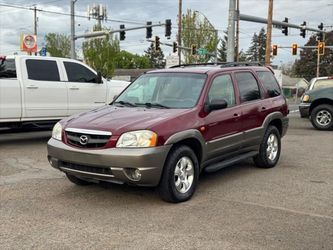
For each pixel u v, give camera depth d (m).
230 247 4.64
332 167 8.70
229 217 5.57
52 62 11.18
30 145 11.11
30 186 7.00
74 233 5.01
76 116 6.66
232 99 7.45
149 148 5.72
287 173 8.10
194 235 4.96
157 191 6.09
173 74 7.32
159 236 4.93
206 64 8.05
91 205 6.03
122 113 6.43
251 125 7.80
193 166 6.37
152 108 6.69
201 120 6.53
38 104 10.77
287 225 5.30
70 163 6.14
